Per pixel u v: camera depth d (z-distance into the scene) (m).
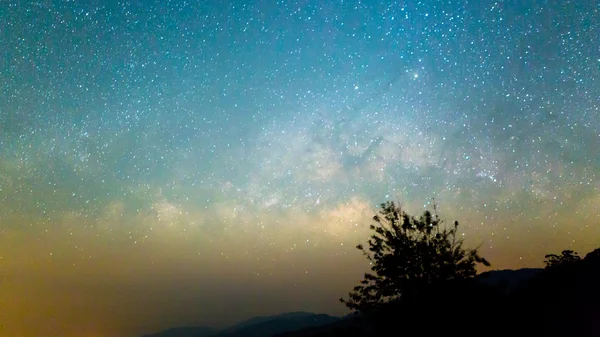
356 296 11.39
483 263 11.36
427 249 11.13
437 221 11.54
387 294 11.17
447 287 10.77
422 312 10.57
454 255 11.27
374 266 11.44
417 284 10.88
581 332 11.37
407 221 11.54
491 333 10.73
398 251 11.23
